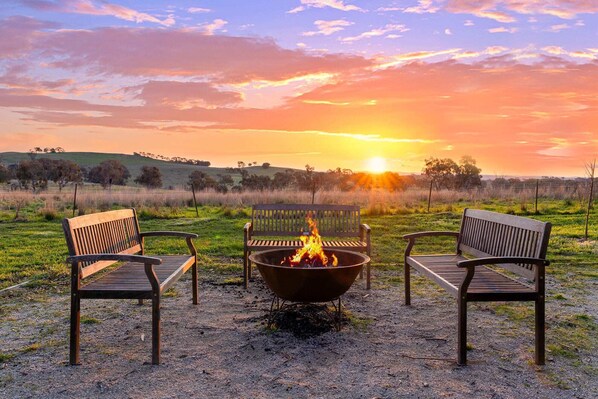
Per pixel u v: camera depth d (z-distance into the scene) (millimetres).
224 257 9273
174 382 3816
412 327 5184
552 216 16391
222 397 3555
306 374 3957
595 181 20516
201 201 23531
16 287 6840
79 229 4492
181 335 4910
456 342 4730
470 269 4160
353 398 3535
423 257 6039
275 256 5719
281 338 4797
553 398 3551
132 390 3678
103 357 4344
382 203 20578
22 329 5117
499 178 34281
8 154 100750
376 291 6801
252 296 6477
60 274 7598
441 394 3598
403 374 3963
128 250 5668
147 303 6117
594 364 4195
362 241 7621
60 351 4492
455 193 25812
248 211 18297
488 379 3877
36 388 3717
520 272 4625
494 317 5551
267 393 3617
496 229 5363
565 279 7414
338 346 4590
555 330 5086
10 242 11078
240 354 4395
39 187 46875
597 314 5648
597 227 13008
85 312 5715
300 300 4926
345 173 44750
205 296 6477
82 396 3582
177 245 10609
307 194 23891
